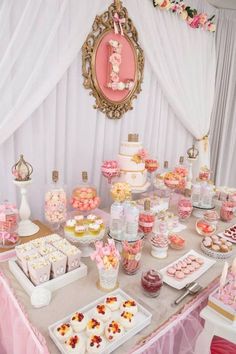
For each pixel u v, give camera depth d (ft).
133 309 3.62
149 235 5.77
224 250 5.30
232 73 11.82
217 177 12.89
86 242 4.65
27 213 5.57
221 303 3.72
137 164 6.73
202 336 3.89
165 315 3.72
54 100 6.36
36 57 5.64
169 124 9.95
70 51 6.15
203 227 6.05
